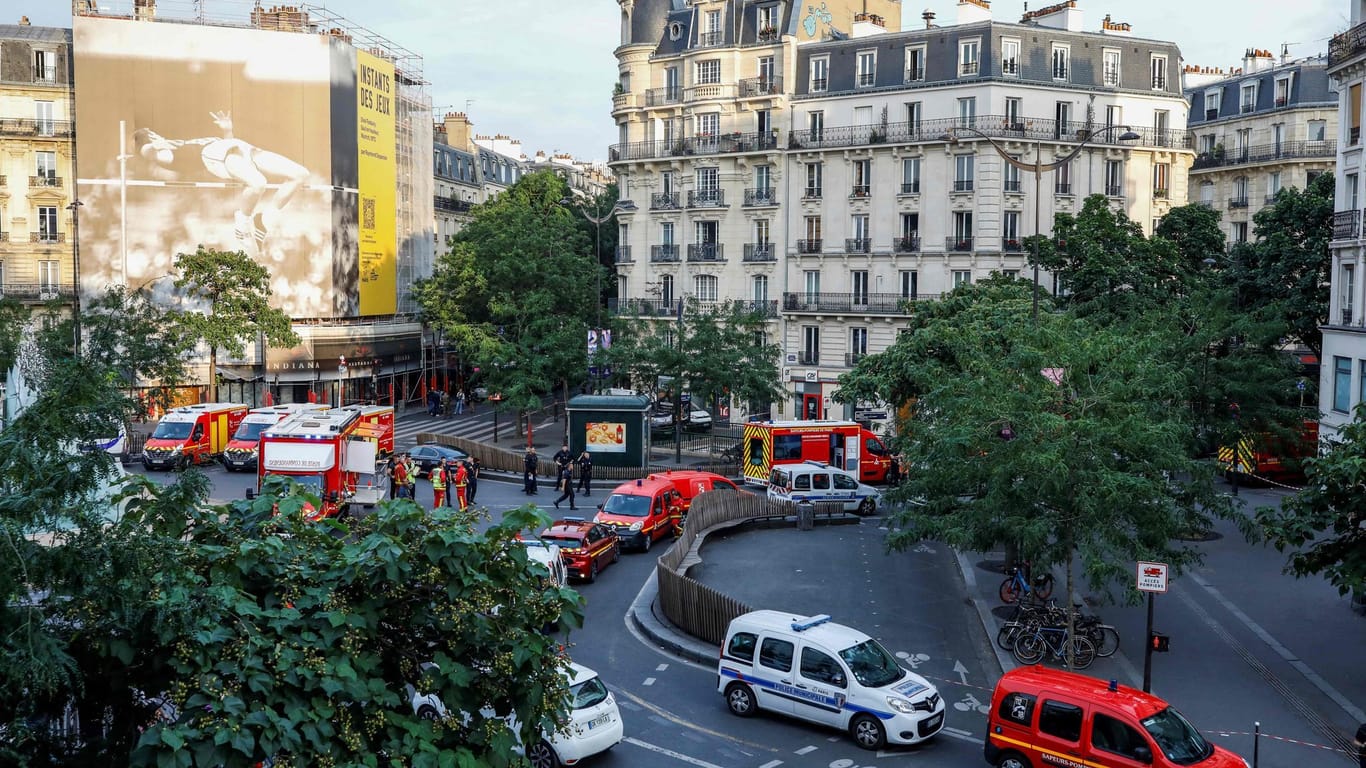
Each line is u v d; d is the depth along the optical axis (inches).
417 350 3230.8
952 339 1391.5
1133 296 1930.4
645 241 3014.3
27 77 2763.3
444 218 4074.8
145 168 2659.9
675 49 2987.2
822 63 2797.7
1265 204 3307.1
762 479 1967.3
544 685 494.0
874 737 804.6
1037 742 728.3
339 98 2812.5
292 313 2775.6
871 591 1267.2
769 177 2834.6
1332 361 1658.5
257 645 431.2
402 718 460.4
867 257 2726.4
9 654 386.3
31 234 2780.5
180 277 2682.1
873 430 2240.4
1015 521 925.8
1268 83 3331.7
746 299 2869.1
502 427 2874.0
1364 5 1652.3
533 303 2546.8
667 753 796.0
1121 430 918.4
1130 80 2736.2
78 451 459.5
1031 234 2628.0
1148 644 831.1
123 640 424.2
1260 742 815.1
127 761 442.6
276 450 1424.7
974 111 2603.3
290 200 2755.9
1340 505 874.8
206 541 488.1
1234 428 1512.1
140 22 2637.8
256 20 2847.0
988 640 1079.6
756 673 867.4
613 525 1469.0
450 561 464.8
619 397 2075.5
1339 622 1137.4
